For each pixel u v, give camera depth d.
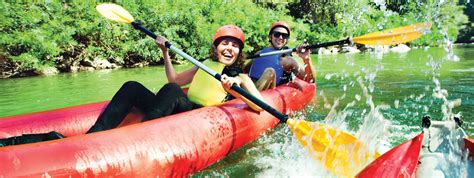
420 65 8.51
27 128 2.54
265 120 3.06
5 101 4.90
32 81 7.03
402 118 3.59
